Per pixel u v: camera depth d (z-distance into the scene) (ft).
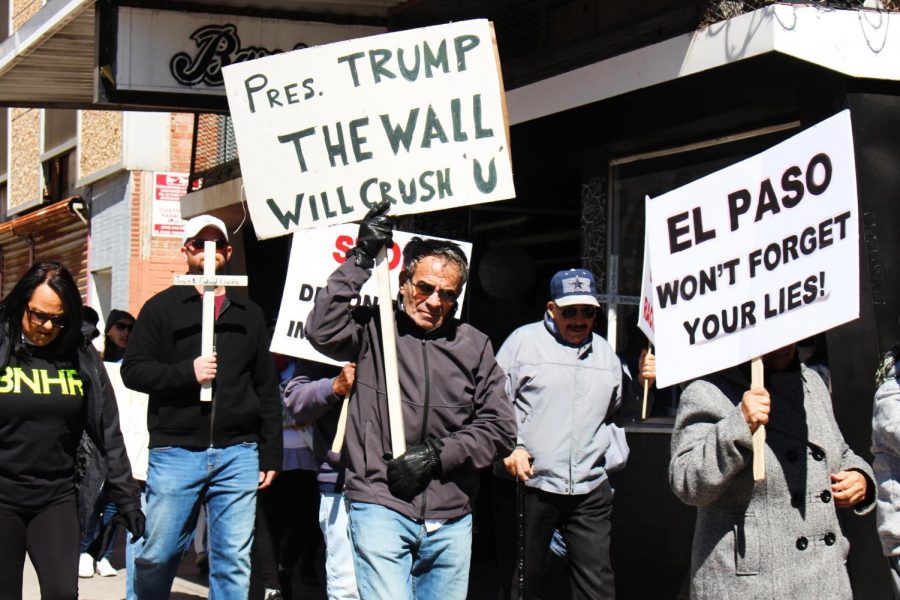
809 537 13.15
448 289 15.30
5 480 17.29
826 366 20.90
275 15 29.96
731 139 24.34
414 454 14.56
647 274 20.58
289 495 26.73
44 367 17.51
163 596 20.38
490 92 16.67
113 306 56.85
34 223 67.05
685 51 21.42
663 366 13.92
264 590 26.32
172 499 19.80
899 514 13.87
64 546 17.40
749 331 13.07
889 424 13.83
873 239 20.26
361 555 14.84
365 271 15.20
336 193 16.87
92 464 17.94
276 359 27.89
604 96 23.43
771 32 19.67
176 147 54.95
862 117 20.57
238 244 43.27
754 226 13.15
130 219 54.60
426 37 16.75
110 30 28.86
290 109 16.99
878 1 21.26
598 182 27.37
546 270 32.96
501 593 21.93
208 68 29.50
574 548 20.88
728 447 12.66
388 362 14.85
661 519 24.73
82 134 60.95
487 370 15.48
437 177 16.70
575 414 20.83
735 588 13.05
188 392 19.90
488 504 32.81
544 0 26.55
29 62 36.47
